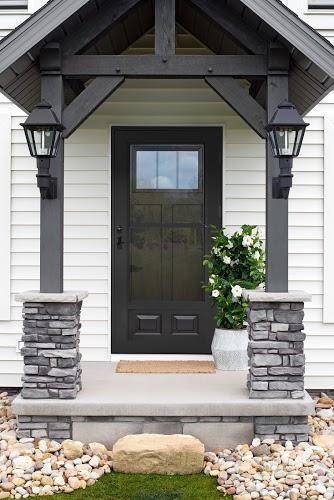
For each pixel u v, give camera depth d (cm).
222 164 602
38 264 600
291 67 470
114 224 602
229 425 449
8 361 600
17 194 600
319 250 598
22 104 502
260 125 462
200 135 602
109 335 598
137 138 602
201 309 602
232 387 483
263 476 404
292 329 448
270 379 448
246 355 543
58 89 459
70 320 450
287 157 436
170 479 410
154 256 604
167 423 449
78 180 602
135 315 602
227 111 600
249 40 463
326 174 596
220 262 569
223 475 405
